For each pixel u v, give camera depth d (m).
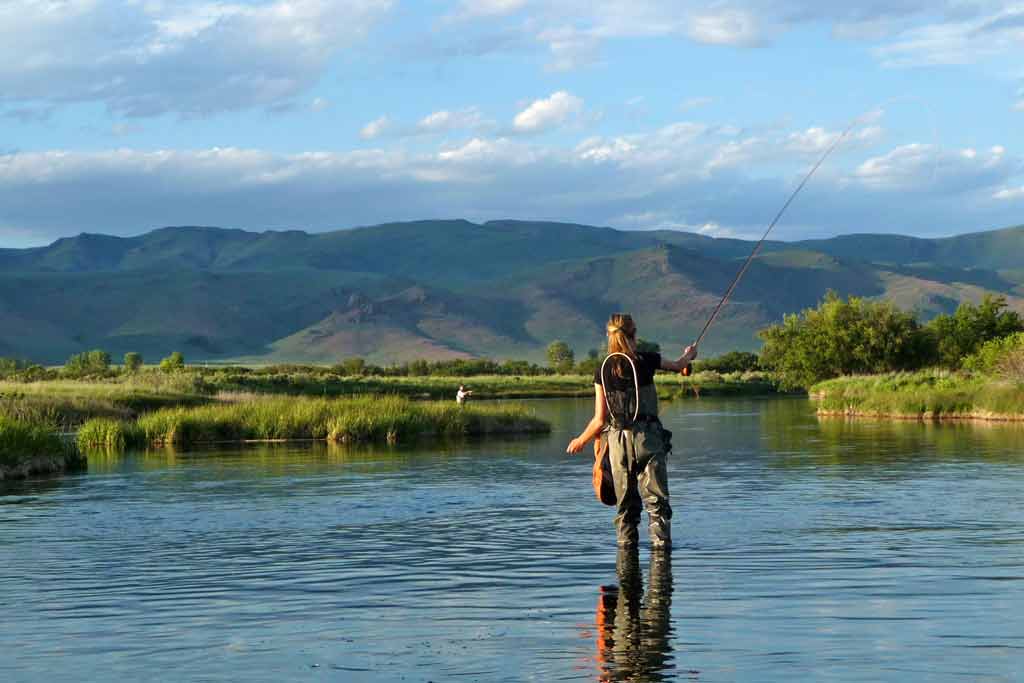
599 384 10.47
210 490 17.05
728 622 6.96
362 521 12.75
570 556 9.86
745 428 36.75
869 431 33.50
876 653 6.10
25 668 6.18
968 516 12.38
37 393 49.56
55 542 11.29
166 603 7.98
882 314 87.94
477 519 12.81
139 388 56.53
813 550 9.88
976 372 60.06
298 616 7.47
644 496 10.34
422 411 37.22
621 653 6.24
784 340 92.81
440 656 6.28
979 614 7.08
